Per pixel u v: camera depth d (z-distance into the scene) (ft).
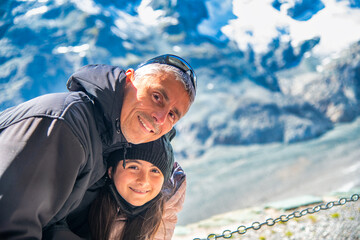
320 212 15.24
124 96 5.92
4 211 4.71
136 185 6.95
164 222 8.23
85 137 5.50
